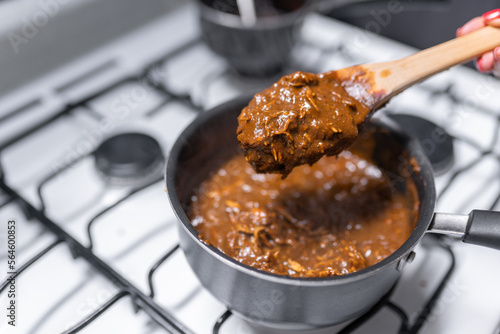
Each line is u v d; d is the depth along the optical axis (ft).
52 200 1.71
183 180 1.51
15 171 1.79
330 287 1.22
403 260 1.28
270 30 1.88
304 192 1.63
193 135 1.50
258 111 1.37
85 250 1.53
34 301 1.49
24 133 1.82
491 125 1.94
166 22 2.32
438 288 1.48
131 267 1.56
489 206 1.70
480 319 1.49
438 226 1.32
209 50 2.10
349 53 2.17
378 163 1.66
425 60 1.44
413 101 2.03
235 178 1.66
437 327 1.47
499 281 1.56
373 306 1.45
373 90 1.42
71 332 1.37
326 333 1.47
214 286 1.34
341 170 1.69
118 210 1.69
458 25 2.24
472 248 1.63
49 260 1.57
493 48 1.46
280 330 1.47
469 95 2.05
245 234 1.49
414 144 1.51
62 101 1.98
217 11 1.95
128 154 1.76
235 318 1.49
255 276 1.22
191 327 1.46
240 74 2.14
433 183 1.40
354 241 1.51
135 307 1.46
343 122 1.36
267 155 1.35
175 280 1.55
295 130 1.34
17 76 1.98
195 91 2.06
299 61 2.18
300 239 1.51
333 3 2.19
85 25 2.09
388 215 1.55
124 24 2.21
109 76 2.09
